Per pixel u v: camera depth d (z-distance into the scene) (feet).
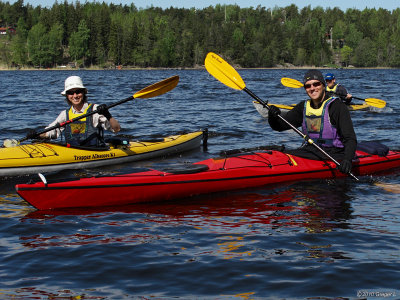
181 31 406.21
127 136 27.91
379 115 36.68
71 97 18.31
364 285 8.82
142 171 15.08
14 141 19.61
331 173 17.33
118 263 9.90
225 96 60.54
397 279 9.02
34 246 10.87
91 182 13.94
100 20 363.35
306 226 12.05
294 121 17.39
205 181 15.31
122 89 81.20
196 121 34.71
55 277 9.29
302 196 15.02
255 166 16.31
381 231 11.59
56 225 12.35
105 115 18.16
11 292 8.68
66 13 396.16
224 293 8.60
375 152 18.53
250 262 9.87
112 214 13.38
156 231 11.83
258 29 441.27
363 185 16.38
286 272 9.39
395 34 432.25
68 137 19.49
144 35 365.61
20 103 49.62
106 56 368.68
